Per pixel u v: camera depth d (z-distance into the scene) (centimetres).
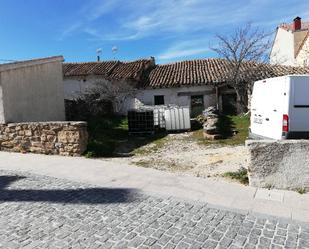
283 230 515
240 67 2466
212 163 969
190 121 1770
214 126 1487
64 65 2975
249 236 493
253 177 724
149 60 3008
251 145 720
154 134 1698
